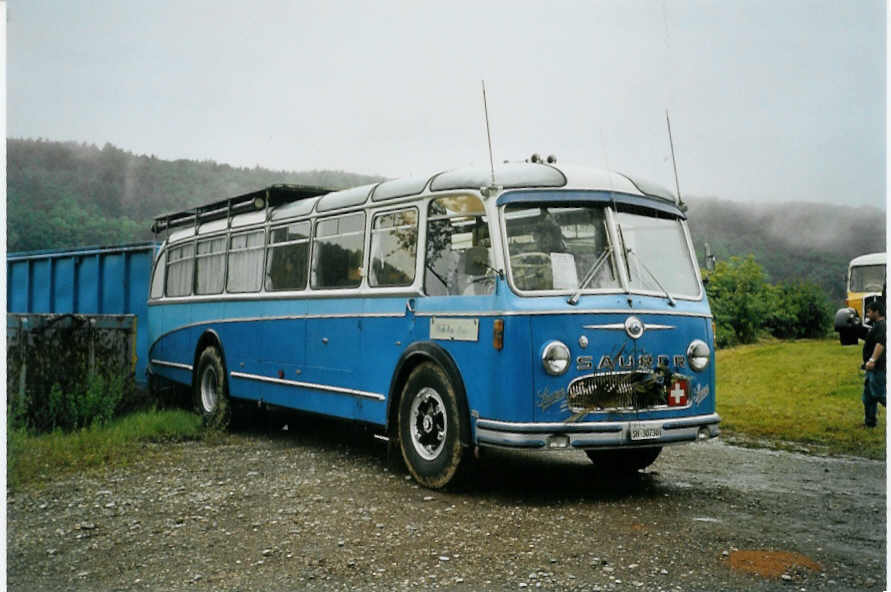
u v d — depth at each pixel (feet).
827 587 15.16
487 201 22.18
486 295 21.79
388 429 25.27
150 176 223.30
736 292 118.21
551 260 22.00
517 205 22.24
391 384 25.16
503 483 24.30
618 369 21.54
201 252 39.17
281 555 17.10
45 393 33.45
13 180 198.08
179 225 42.47
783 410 42.50
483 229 22.29
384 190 27.07
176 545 17.90
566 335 21.09
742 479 25.55
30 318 33.35
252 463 27.50
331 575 15.83
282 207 33.27
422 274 24.43
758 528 19.29
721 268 120.78
